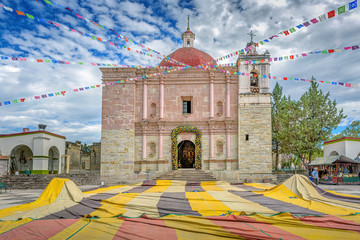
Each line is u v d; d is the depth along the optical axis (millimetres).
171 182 23625
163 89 30781
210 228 7887
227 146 29625
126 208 11281
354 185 28969
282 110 45625
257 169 28938
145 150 30141
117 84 30828
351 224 8242
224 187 20812
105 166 29875
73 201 12734
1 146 32406
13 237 7164
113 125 30359
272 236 7094
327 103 44531
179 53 32375
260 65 30281
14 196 18828
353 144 33219
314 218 9070
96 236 7234
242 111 29688
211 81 30438
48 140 33531
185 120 30375
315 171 28438
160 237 7156
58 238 7055
